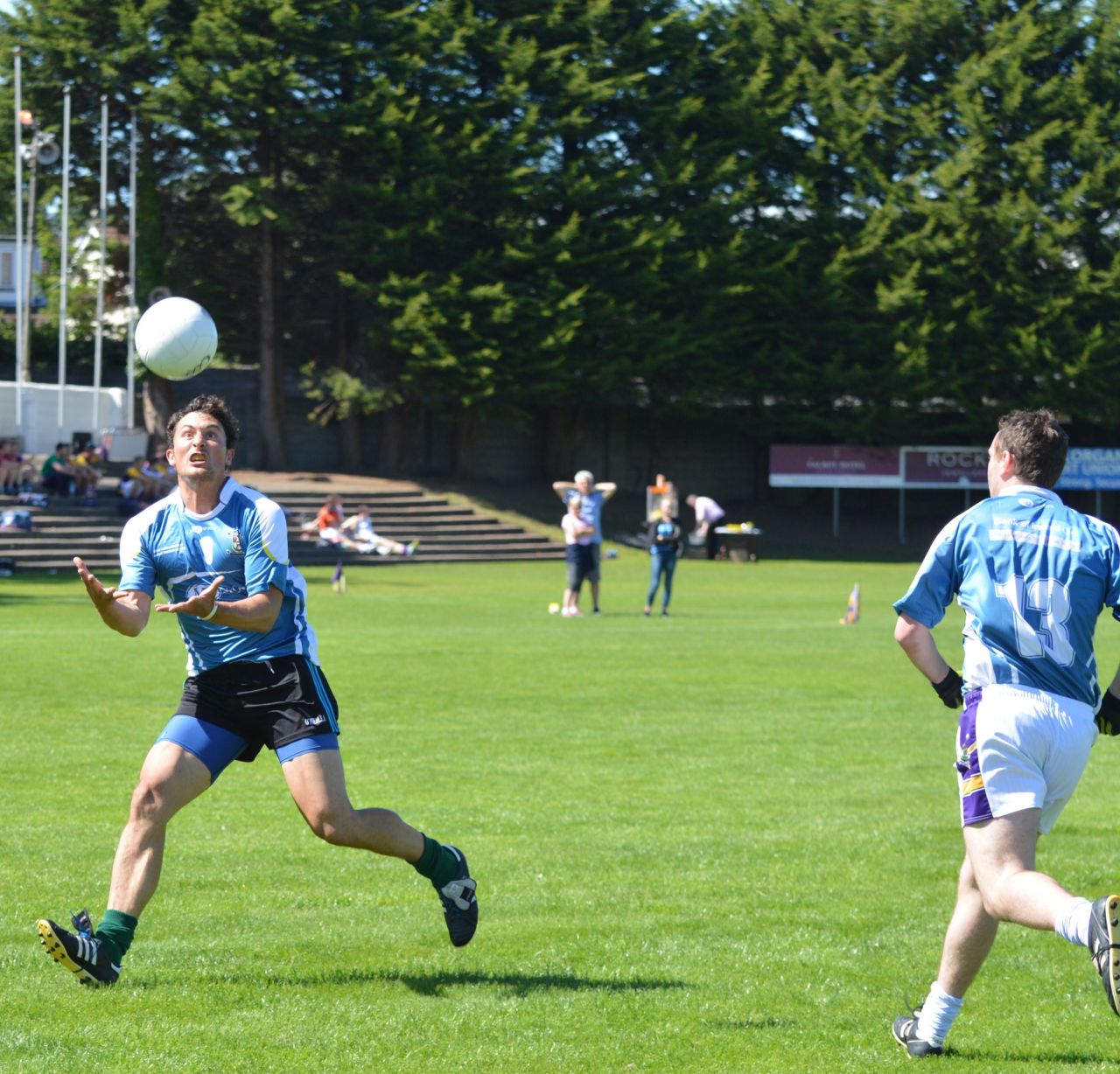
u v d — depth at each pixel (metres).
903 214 94.00
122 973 10.19
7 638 34.66
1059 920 7.59
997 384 96.12
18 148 80.88
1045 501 8.63
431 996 9.81
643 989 10.03
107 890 12.46
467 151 84.94
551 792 17.47
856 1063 8.59
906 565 83.19
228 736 9.92
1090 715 8.38
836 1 94.88
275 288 91.00
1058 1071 8.47
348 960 10.65
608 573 70.50
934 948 11.18
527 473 101.31
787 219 95.06
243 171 88.38
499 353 86.50
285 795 17.30
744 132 93.25
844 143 93.19
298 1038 8.85
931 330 92.81
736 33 96.94
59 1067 8.25
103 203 83.44
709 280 91.62
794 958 10.86
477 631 38.69
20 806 16.12
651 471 102.38
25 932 11.15
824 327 94.19
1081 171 93.38
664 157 91.12
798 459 92.81
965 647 8.62
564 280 89.06
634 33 91.12
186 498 9.82
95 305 102.12
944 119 95.75
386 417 95.69
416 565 74.31
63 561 63.06
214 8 82.25
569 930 11.57
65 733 21.20
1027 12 93.06
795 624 42.31
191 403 9.99
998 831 8.15
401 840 10.12
